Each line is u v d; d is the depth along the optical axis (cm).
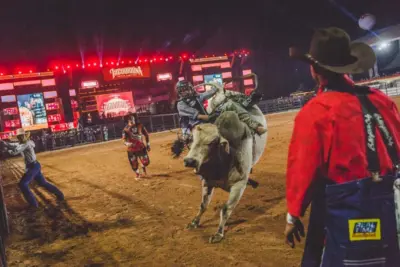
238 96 638
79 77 3556
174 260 482
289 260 442
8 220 728
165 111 3288
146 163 1099
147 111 3369
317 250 251
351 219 215
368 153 221
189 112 577
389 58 3531
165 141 2067
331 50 238
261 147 626
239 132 507
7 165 2094
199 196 797
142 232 607
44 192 1082
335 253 221
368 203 213
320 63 241
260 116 636
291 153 231
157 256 502
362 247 213
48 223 734
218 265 450
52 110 3462
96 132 2916
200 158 475
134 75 3622
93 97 3372
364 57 244
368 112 227
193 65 3781
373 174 217
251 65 4397
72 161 1781
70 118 3641
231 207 513
